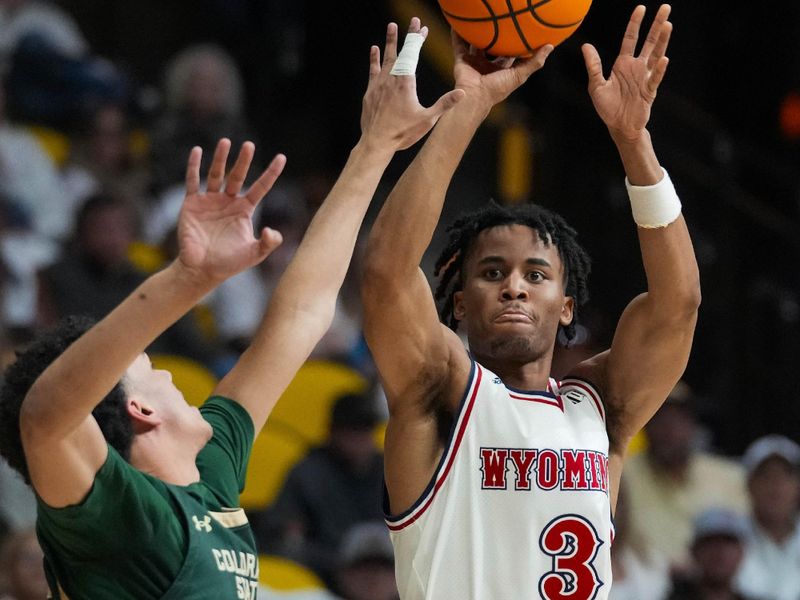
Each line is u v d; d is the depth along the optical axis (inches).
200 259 333.4
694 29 1242.0
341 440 845.8
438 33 1318.9
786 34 1248.2
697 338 1167.0
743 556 876.0
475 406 410.9
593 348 979.3
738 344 1175.6
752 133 1259.2
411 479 409.7
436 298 452.1
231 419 410.0
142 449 384.2
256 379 417.4
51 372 330.6
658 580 868.6
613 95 416.5
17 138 1081.4
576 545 402.9
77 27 1336.1
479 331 425.4
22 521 782.5
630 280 1163.9
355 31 1352.1
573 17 426.0
